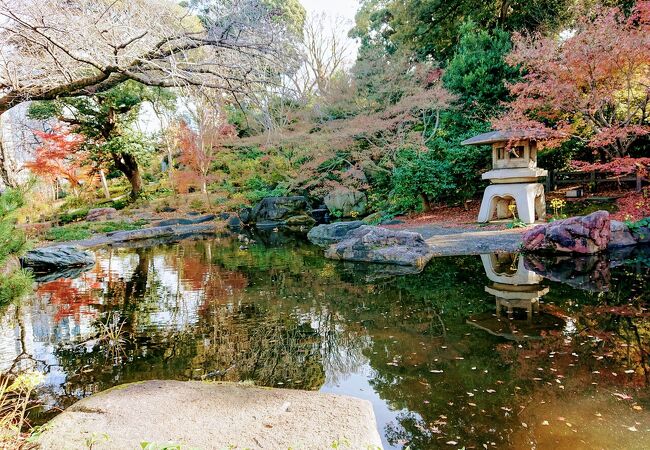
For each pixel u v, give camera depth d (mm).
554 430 2488
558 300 5188
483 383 3131
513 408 2758
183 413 2549
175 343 4355
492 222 10672
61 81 3330
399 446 2438
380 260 8062
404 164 12641
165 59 3230
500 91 12125
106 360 3971
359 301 5625
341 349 4004
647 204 9023
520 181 10133
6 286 3393
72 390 3379
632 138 8922
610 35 7492
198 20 3316
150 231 15430
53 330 4969
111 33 3104
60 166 19609
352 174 14555
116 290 7055
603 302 5023
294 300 5824
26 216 14328
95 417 2512
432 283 6367
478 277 6590
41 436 2295
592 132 9828
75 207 21234
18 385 2467
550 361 3451
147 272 8562
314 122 13617
